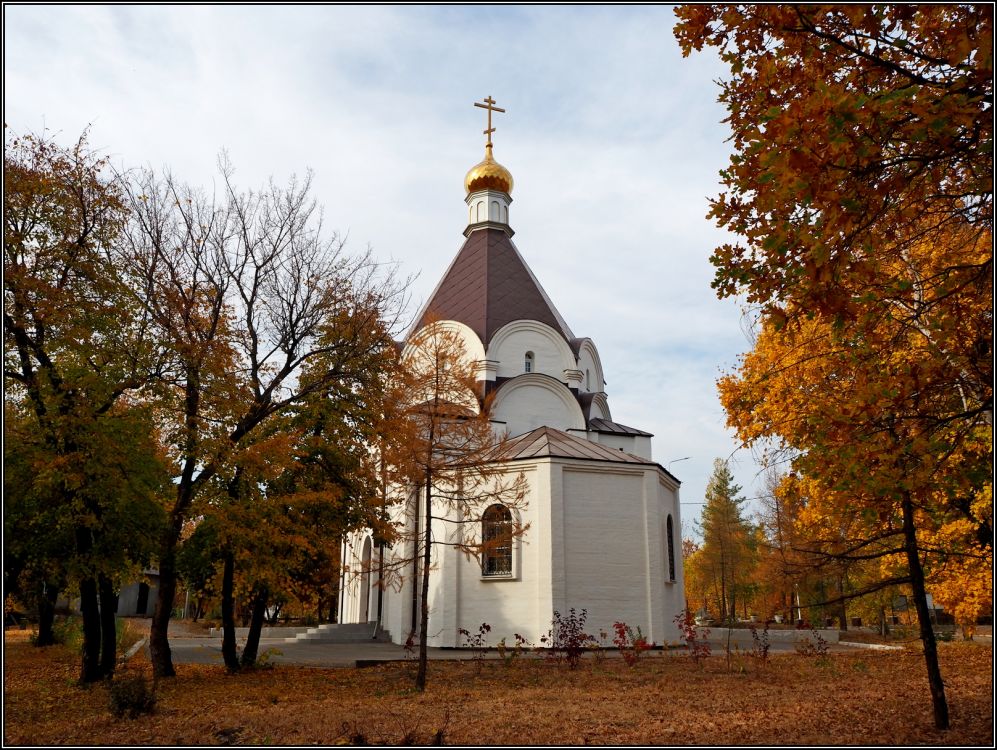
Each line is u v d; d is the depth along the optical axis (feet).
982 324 28.35
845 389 38.52
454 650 82.94
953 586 60.54
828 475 31.32
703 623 156.97
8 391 45.73
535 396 106.32
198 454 49.57
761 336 54.60
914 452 28.35
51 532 47.42
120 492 44.27
